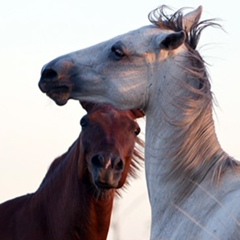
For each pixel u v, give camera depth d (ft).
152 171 35.22
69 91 36.47
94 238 47.62
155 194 34.99
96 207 47.29
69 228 47.50
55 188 48.16
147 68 35.27
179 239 32.91
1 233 48.55
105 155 45.57
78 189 47.34
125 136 47.01
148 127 35.53
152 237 34.53
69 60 36.60
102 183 45.47
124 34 36.09
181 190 34.04
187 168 34.09
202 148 34.09
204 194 33.14
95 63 36.14
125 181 47.47
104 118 47.37
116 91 35.53
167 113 34.78
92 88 36.06
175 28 35.86
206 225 32.04
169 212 34.17
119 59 35.58
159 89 35.06
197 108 34.30
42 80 36.83
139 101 35.42
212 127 34.37
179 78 34.63
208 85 34.50
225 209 31.71
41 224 48.21
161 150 34.81
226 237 30.66
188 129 34.27
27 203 49.24
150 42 35.40
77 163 47.32
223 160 33.73
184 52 34.94
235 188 32.55
